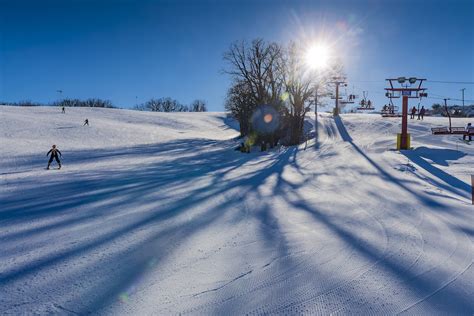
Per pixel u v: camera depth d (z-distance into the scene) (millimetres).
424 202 9961
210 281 4957
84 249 6430
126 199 11602
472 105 70062
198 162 25844
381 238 6836
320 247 6332
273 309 4188
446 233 7121
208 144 45938
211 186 14070
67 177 18938
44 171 22578
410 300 4406
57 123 57750
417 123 40031
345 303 4328
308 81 38938
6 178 19062
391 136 31828
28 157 31312
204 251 6223
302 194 11711
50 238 7203
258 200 10914
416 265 5477
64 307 4270
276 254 6016
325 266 5461
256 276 5109
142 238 7062
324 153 24125
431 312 4141
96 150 38000
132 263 5684
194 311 4152
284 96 39969
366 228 7547
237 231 7477
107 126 60562
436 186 12547
